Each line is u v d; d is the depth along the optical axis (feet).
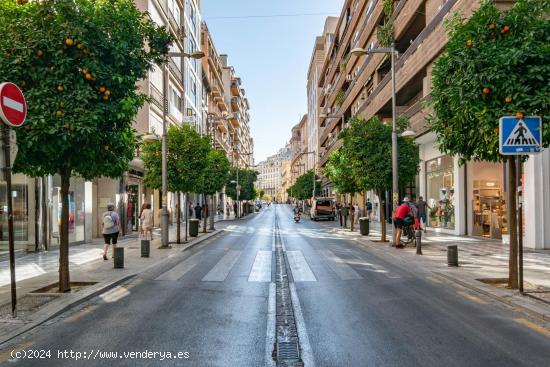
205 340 17.37
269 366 14.56
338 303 23.81
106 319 20.67
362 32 114.42
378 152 57.11
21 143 22.76
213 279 32.04
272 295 26.16
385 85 88.17
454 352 15.78
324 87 213.05
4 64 23.17
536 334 17.88
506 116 23.52
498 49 24.23
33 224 50.42
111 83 25.40
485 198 66.03
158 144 59.77
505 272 32.55
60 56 23.75
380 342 16.97
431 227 83.82
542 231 49.06
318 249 52.70
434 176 82.74
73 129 23.04
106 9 26.21
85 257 45.55
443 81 27.50
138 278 32.65
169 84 105.70
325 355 15.56
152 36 28.30
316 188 220.23
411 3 75.56
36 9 24.18
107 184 73.51
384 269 36.22
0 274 34.01
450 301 24.07
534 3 25.22
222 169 89.71
